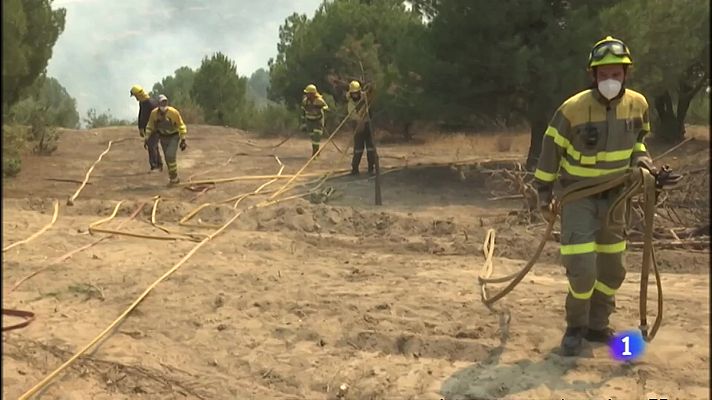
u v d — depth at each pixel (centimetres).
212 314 615
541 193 516
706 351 504
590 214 496
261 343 556
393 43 2661
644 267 496
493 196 1273
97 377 505
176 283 699
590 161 487
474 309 609
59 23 1828
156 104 1563
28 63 1692
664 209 914
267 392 481
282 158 1856
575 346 506
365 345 548
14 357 532
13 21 1531
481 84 1423
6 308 631
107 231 915
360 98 1427
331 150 2066
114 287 688
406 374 492
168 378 501
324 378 493
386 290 669
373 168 1520
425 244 856
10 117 1769
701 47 1827
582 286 490
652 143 2166
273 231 942
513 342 539
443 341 538
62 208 1087
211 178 1483
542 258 796
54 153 1922
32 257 794
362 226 956
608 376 475
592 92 487
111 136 2369
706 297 630
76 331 580
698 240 824
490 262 764
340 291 668
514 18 1370
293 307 625
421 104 1493
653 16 1670
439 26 1426
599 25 1371
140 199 1219
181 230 945
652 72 1709
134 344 556
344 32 2733
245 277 717
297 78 2839
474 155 1894
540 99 1397
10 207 1090
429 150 2055
